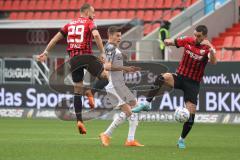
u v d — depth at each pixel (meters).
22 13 83.50
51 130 47.56
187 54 34.66
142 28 68.94
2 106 61.47
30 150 33.41
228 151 33.81
